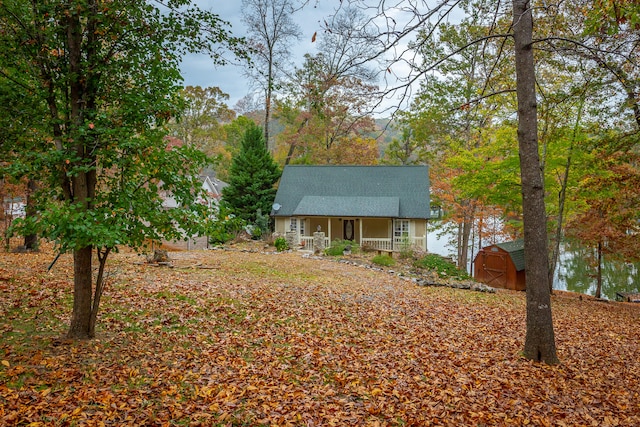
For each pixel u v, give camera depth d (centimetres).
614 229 1823
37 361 558
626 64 982
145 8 648
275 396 543
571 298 1816
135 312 832
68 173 545
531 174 740
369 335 859
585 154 1527
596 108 1347
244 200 2869
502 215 2580
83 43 639
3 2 559
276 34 2788
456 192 2669
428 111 2723
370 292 1323
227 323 835
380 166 3006
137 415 460
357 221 2820
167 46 695
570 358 807
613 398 627
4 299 815
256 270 1570
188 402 505
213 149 5034
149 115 652
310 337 804
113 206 586
